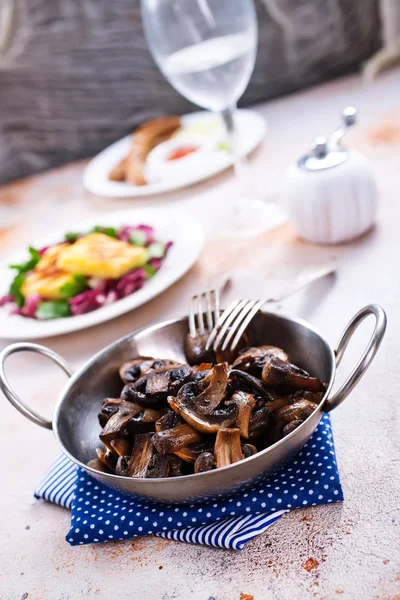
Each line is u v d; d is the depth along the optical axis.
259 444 0.59
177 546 0.57
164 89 1.30
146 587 0.55
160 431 0.57
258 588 0.53
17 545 0.60
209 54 0.86
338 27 1.28
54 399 0.73
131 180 1.10
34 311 0.84
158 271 0.86
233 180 1.06
